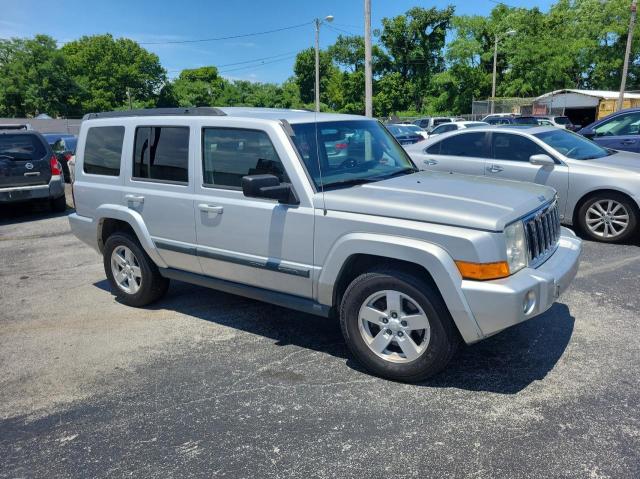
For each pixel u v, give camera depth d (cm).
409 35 6044
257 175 371
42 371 397
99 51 7169
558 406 320
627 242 679
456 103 5197
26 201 1040
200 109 447
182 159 445
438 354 334
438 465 272
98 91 7038
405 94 6219
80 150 540
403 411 322
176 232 454
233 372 383
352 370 378
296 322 474
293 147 381
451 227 321
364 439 296
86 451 298
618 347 394
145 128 474
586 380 348
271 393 351
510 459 274
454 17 5141
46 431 319
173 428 316
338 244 353
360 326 361
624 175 658
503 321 309
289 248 381
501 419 309
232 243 415
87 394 361
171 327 472
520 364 374
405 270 342
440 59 6134
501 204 341
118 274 531
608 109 3172
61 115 6569
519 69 4566
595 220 691
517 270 329
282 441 298
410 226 329
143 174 479
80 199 539
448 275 313
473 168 775
